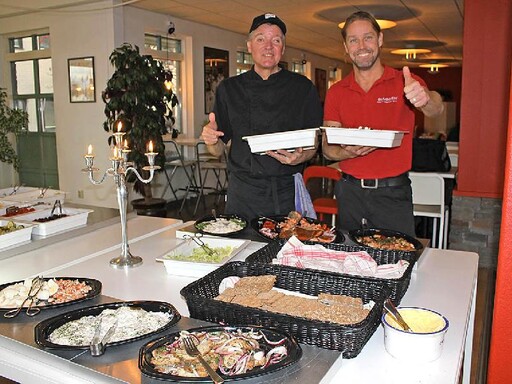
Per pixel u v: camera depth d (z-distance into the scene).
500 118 3.88
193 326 1.17
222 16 6.55
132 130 5.09
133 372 0.99
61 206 2.40
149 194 5.74
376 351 1.14
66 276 1.62
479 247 4.09
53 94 6.33
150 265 1.74
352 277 1.37
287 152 2.04
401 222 2.23
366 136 1.81
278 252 1.69
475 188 4.06
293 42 9.16
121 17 5.74
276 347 1.03
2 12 6.29
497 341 0.93
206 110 7.38
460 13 6.34
